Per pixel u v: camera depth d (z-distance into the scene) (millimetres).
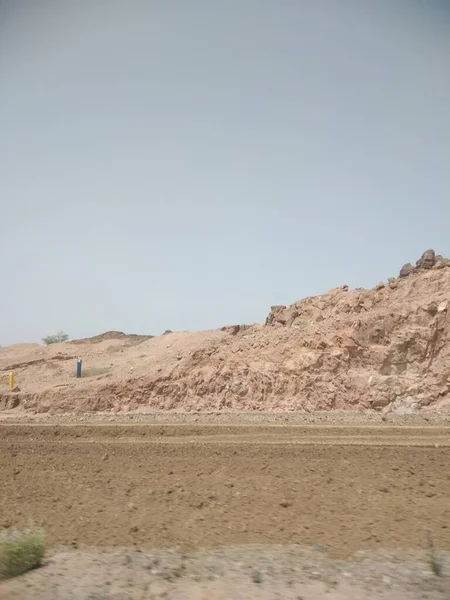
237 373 32094
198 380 32750
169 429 19844
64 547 9727
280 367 31188
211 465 14461
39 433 19891
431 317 30344
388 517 10742
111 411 33062
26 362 56469
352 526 10336
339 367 30000
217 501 11883
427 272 33625
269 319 40844
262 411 28859
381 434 18812
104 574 8398
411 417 24688
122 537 10156
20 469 14797
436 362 29125
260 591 7750
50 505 11938
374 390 28641
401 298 32312
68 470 14562
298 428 19953
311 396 29344
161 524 10719
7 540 9000
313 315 35562
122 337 77375
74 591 7848
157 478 13617
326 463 14445
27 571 8672
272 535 10078
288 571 8430
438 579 7957
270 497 11961
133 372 37781
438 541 9531
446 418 24047
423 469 13891
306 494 12109
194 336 48750
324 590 7746
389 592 7609
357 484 12727
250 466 14250
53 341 75750
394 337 30078
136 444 17281
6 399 37719
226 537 10055
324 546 9516
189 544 9820
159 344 54188
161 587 7949
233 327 46719
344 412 27188
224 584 8016
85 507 11727
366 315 31406
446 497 11844
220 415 25984
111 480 13547
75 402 34625
